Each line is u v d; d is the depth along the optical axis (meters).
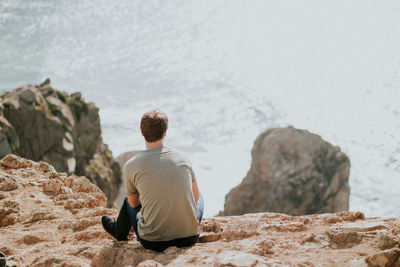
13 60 95.06
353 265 3.46
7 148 23.80
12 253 4.68
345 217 4.84
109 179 29.73
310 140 31.97
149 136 4.09
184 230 4.12
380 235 3.92
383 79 77.50
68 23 118.44
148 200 4.03
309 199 31.28
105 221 4.74
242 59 102.94
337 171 31.89
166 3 141.38
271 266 3.46
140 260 3.90
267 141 32.25
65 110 28.50
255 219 5.21
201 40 116.81
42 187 6.82
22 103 26.38
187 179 4.07
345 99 72.00
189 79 90.81
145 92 83.88
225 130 63.84
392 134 56.34
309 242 4.00
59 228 5.40
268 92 79.38
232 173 47.91
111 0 136.50
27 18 116.69
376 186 42.94
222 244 4.19
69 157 27.17
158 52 108.25
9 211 5.85
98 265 3.88
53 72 92.19
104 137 59.28
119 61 101.62
